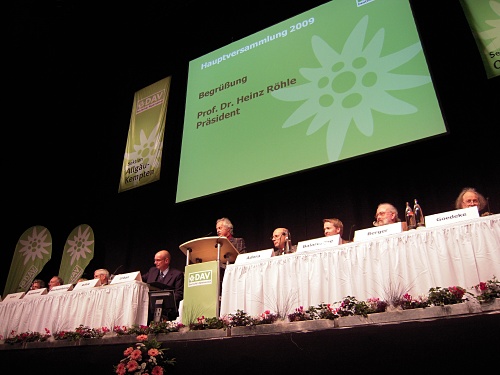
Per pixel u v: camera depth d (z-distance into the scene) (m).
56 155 7.57
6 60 6.83
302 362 2.61
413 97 4.57
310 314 2.76
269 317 2.87
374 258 2.85
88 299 3.80
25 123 7.42
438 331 2.35
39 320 3.98
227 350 2.85
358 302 2.62
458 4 5.17
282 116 5.37
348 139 4.80
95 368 3.30
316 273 2.98
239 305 3.13
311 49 5.52
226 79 6.10
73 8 6.41
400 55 4.83
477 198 3.63
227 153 5.59
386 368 2.39
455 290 2.40
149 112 6.87
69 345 3.52
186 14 7.01
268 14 6.72
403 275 2.73
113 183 7.34
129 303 3.57
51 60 7.02
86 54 7.16
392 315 2.49
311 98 5.24
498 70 4.12
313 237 5.38
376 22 5.16
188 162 5.87
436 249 2.71
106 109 7.81
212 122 5.93
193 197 5.59
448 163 4.84
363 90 4.92
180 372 2.94
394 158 5.18
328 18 5.56
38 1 6.23
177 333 3.08
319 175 5.58
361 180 5.28
